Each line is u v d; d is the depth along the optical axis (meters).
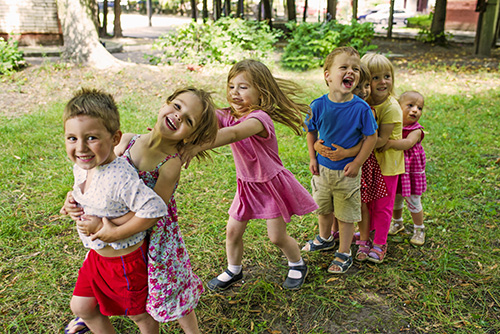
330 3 17.47
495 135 5.97
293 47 11.30
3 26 13.47
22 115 6.68
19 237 3.29
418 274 2.92
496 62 12.65
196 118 1.78
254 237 3.38
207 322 2.49
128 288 1.87
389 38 20.06
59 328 2.39
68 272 2.89
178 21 32.59
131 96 7.95
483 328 2.43
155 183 1.84
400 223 3.47
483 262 3.03
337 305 2.62
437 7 17.34
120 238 1.74
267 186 2.51
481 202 3.97
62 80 8.80
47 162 4.76
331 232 3.36
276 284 2.84
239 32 10.76
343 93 2.62
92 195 1.75
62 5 9.92
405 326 2.46
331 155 2.76
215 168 4.70
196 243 3.29
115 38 19.28
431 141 5.68
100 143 1.64
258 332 2.43
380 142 2.84
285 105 2.53
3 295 2.65
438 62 12.80
